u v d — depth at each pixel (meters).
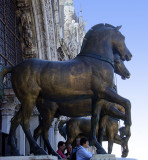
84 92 8.83
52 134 18.12
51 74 8.61
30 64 8.73
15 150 8.67
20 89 8.61
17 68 8.80
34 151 8.33
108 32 9.52
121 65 10.51
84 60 8.97
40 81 8.61
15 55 17.61
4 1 16.72
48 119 9.22
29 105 8.52
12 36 17.56
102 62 9.01
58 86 8.61
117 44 9.59
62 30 23.61
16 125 8.79
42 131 9.42
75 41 29.38
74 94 8.76
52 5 20.66
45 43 18.75
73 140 13.61
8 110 14.83
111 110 10.23
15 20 18.20
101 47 9.23
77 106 9.19
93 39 9.35
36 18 18.31
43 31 18.64
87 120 13.67
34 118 16.61
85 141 9.02
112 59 9.28
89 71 8.81
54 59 20.06
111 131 13.28
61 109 9.30
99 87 8.81
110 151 13.23
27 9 18.20
